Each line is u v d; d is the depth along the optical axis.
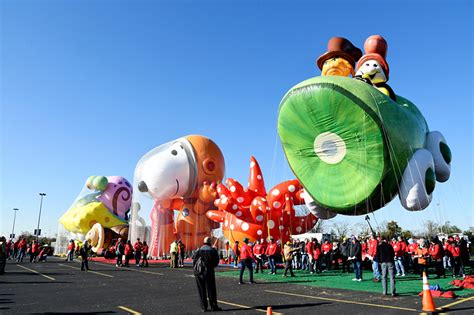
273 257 16.91
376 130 14.93
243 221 21.84
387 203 16.28
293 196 22.22
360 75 17.61
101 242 32.00
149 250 27.08
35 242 28.59
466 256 14.59
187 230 27.23
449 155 17.89
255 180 23.66
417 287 11.93
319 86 15.14
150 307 8.76
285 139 17.44
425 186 15.12
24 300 9.76
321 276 15.75
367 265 18.83
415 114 17.81
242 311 8.23
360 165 15.74
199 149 27.77
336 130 15.77
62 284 13.31
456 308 8.23
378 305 8.80
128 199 36.78
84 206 34.53
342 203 16.52
